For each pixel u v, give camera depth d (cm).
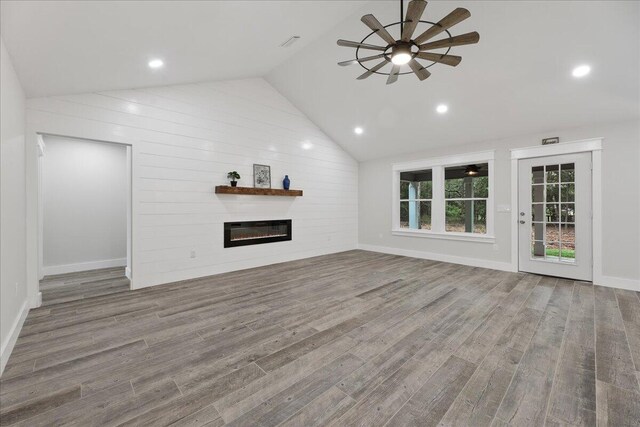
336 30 363
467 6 293
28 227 312
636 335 248
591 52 304
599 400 167
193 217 443
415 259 595
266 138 541
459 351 224
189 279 434
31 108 316
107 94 366
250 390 178
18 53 226
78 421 153
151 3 204
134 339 244
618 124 385
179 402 167
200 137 451
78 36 221
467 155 537
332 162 669
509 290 378
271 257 547
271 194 528
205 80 445
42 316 293
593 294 359
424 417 155
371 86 460
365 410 161
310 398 170
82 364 207
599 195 399
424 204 866
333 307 317
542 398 170
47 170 468
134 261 387
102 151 518
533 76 354
